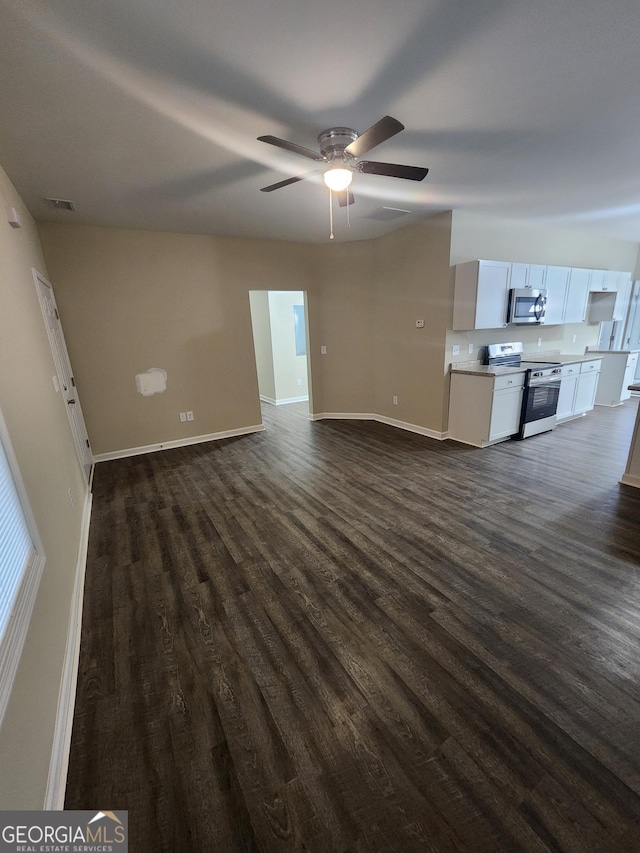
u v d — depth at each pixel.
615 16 1.41
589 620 1.89
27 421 1.79
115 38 1.45
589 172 2.97
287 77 1.73
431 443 4.62
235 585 2.24
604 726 1.40
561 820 1.14
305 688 1.60
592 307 6.15
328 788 1.25
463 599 2.06
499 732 1.40
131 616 2.03
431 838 1.12
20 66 1.59
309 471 3.91
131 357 4.41
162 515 3.10
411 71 1.71
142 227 4.15
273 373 6.96
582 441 4.53
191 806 1.22
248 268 4.95
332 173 2.18
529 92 1.89
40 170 2.55
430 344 4.63
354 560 2.43
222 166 2.60
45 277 3.47
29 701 1.18
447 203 3.74
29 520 1.53
